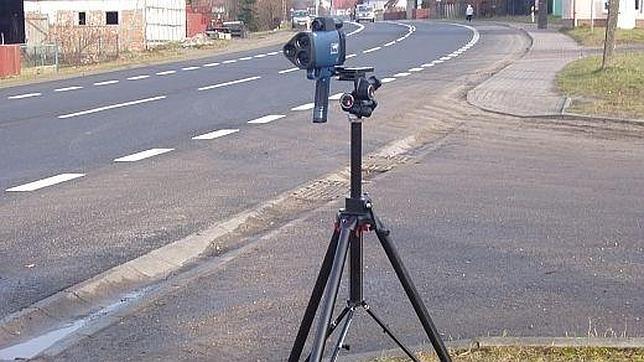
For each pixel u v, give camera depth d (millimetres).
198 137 15438
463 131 16203
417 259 7938
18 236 9000
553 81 22906
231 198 10648
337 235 4180
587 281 7238
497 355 5391
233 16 74750
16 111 20000
